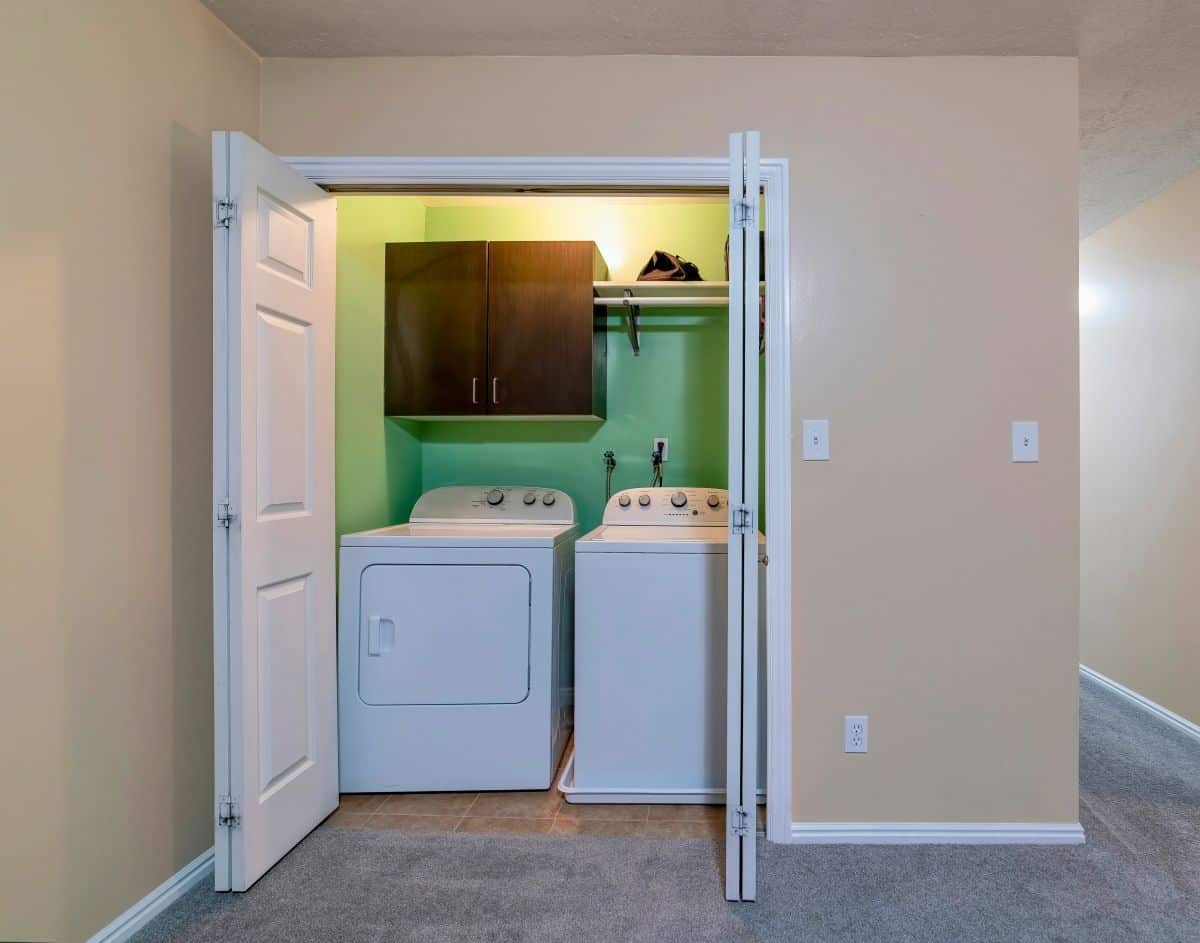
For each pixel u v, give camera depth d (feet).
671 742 7.86
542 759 8.18
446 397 9.84
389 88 7.17
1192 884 6.20
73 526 4.93
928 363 7.02
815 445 7.02
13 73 4.48
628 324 10.97
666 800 7.82
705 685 7.84
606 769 7.88
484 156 7.14
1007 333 7.02
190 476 6.15
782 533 7.00
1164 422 10.47
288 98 7.17
